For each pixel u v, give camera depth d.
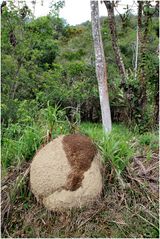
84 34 15.09
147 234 3.04
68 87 9.69
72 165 3.28
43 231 3.10
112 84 9.28
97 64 6.04
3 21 7.52
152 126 7.48
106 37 11.48
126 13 7.56
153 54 7.48
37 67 8.27
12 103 7.04
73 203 3.20
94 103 9.63
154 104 7.61
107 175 3.48
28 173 3.46
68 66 10.19
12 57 7.77
